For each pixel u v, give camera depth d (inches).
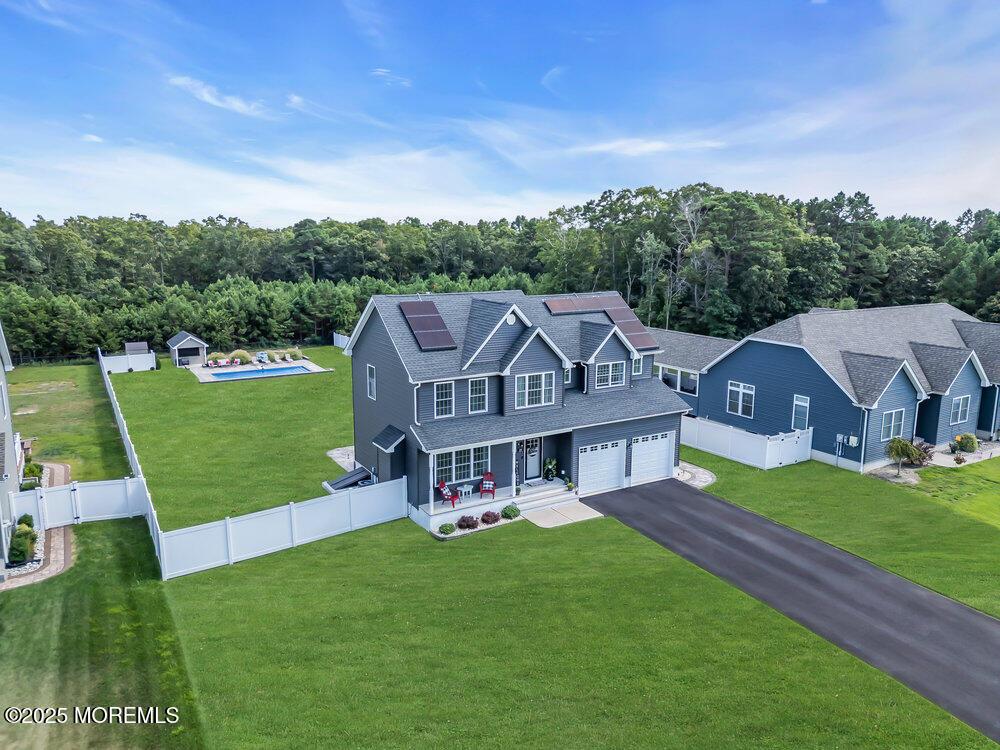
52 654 645.3
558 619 713.0
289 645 660.7
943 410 1382.9
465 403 1077.1
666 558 879.7
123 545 906.7
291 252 4392.2
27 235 3499.0
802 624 708.0
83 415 1688.0
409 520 1039.6
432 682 597.6
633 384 1295.5
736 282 2600.9
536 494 1087.6
